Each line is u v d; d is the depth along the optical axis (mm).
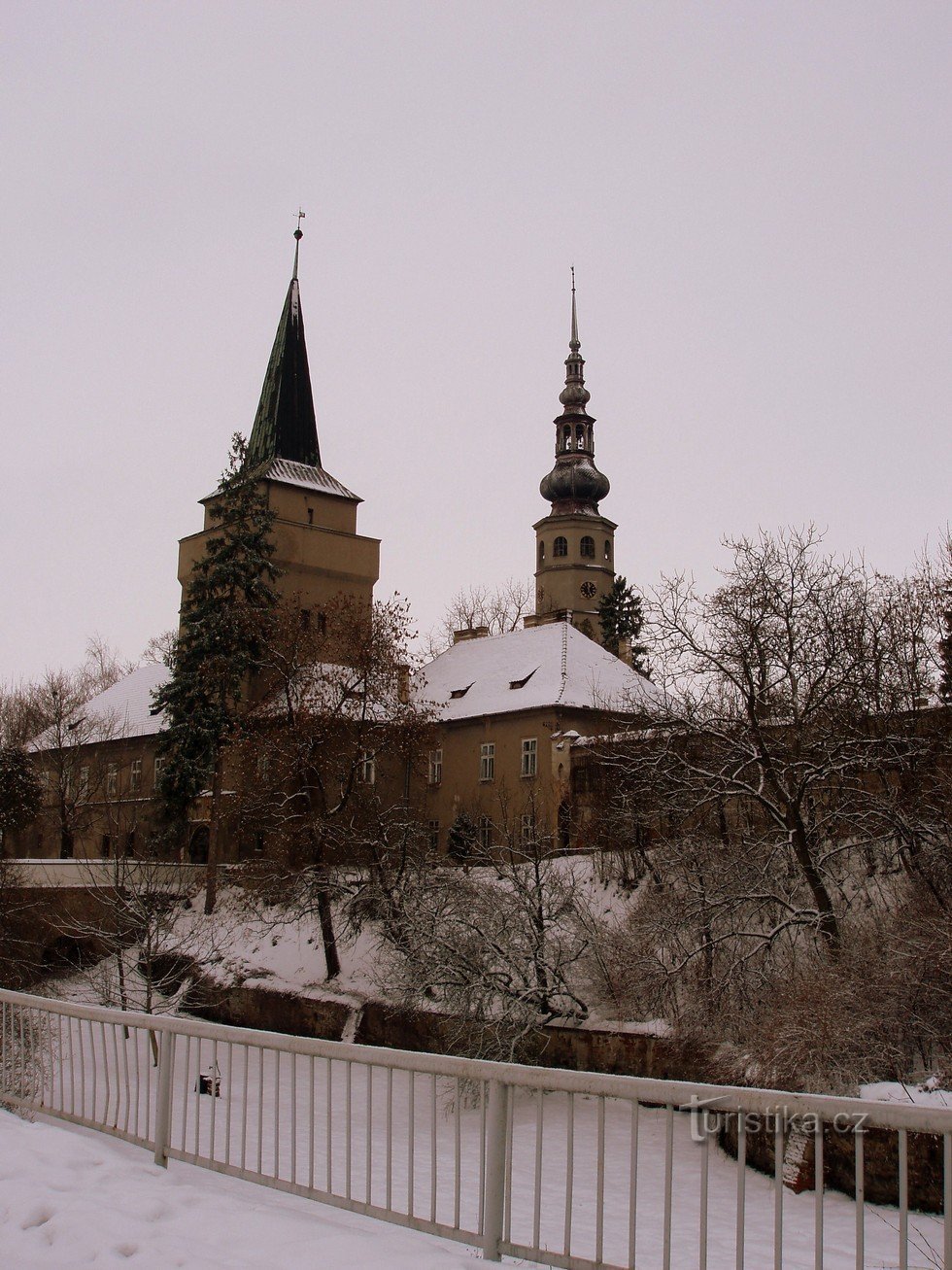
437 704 51219
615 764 32688
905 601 35375
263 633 50406
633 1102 6543
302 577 63656
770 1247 13289
